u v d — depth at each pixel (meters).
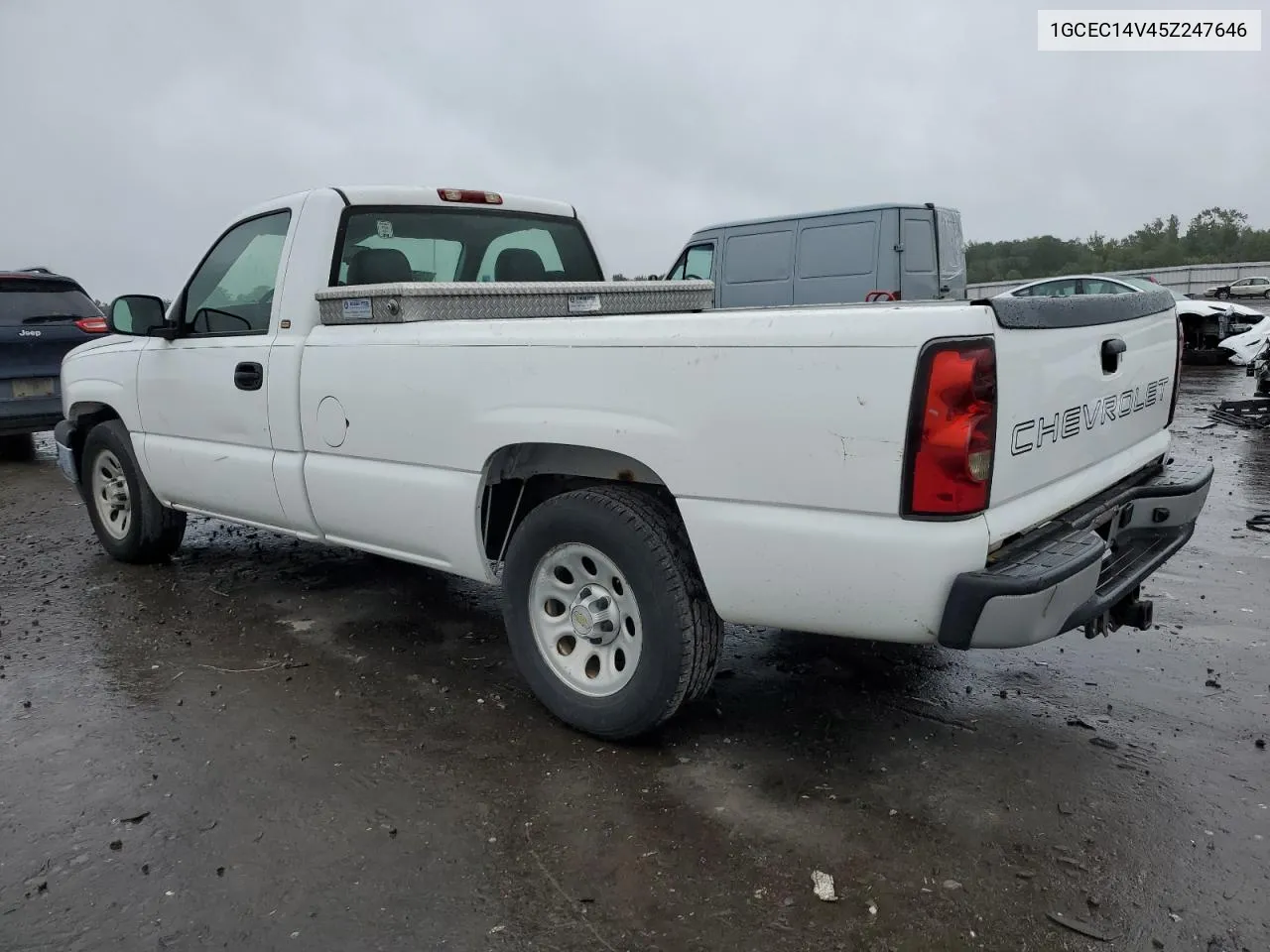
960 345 2.35
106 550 5.67
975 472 2.39
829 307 2.90
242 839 2.68
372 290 3.58
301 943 2.26
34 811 2.84
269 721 3.40
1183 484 3.37
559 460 3.26
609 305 4.22
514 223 4.73
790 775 2.97
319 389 3.78
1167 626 4.23
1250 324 15.86
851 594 2.54
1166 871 2.47
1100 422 3.07
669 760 3.07
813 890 2.41
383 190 4.13
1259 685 3.60
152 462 4.85
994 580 2.38
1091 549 2.62
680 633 2.89
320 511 3.93
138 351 4.84
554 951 2.21
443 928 2.30
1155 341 3.48
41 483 8.48
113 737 3.30
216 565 5.38
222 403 4.27
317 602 4.70
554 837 2.66
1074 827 2.67
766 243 13.26
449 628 4.32
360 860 2.57
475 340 3.21
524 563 3.25
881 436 2.41
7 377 8.76
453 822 2.74
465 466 3.31
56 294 9.26
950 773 2.98
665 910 2.35
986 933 2.25
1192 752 3.10
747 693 3.57
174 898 2.42
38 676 3.84
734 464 2.66
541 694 3.30
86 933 2.30
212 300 4.52
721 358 2.65
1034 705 3.46
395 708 3.49
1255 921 2.28
